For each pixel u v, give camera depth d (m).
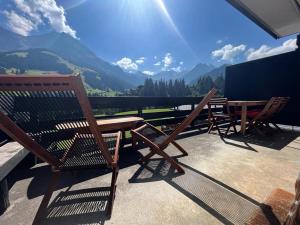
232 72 5.53
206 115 4.73
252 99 5.09
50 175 1.92
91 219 1.25
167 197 1.49
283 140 3.25
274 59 4.54
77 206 1.39
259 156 2.44
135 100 3.27
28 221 1.24
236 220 1.22
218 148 2.80
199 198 1.48
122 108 3.09
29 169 2.07
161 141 2.36
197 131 4.07
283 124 4.45
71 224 1.21
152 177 1.85
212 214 1.28
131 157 2.46
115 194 1.54
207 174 1.91
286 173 1.92
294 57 4.18
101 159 1.46
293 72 4.22
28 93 1.00
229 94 5.66
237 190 1.59
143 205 1.39
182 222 1.21
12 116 1.08
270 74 4.65
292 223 0.82
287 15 3.70
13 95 0.98
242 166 2.11
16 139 1.09
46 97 1.04
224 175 1.88
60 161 1.38
